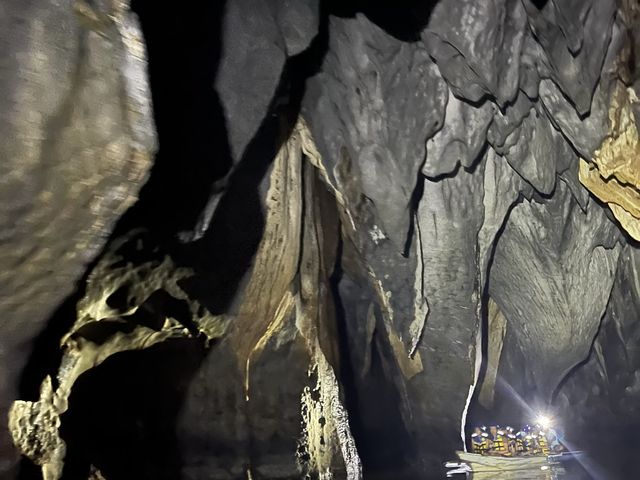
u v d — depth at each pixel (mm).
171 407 6617
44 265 3004
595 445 9609
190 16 4547
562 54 5520
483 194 7773
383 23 6047
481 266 8133
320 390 7176
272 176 6465
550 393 9906
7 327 2971
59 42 2828
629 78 5469
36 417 3664
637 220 6785
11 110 2732
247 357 6793
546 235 8578
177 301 5152
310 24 5402
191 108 4590
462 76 6121
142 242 4223
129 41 3053
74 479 5383
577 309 9133
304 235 7074
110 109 2973
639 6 5188
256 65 5043
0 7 2682
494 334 10109
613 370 10156
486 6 5609
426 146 6832
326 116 6840
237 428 6750
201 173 4672
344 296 8758
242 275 6145
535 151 7141
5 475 3264
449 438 8414
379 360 9156
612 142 5930
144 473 6273
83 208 3023
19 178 2795
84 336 4242
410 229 7473
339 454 7223
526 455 8180
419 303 7977
